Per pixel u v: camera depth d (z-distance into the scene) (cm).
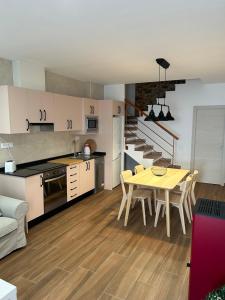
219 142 578
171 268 254
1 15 197
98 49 292
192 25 217
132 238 320
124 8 185
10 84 353
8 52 306
